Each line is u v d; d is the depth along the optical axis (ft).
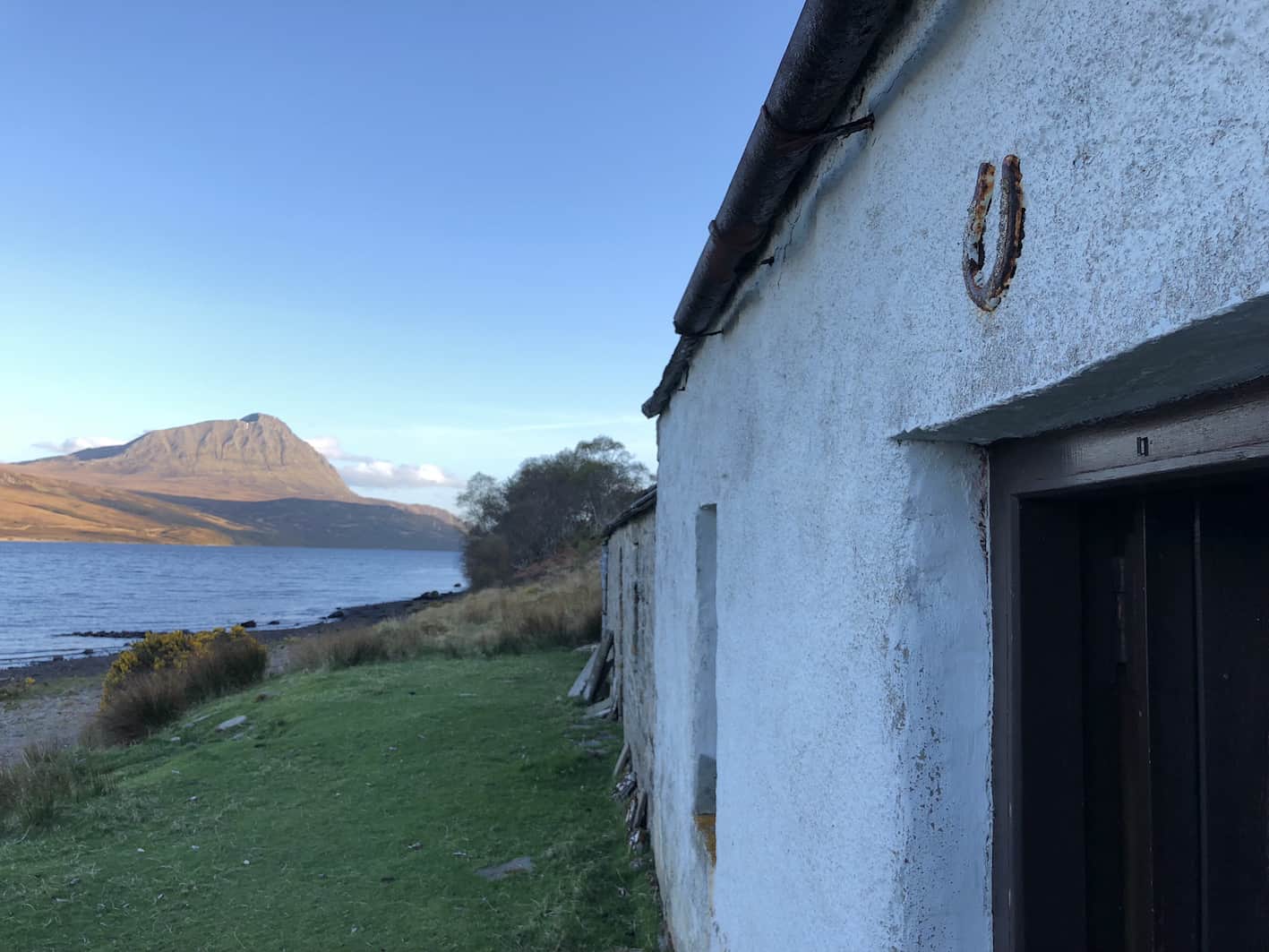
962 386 3.73
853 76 4.55
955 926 4.35
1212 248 2.32
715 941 9.05
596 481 169.58
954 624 4.43
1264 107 2.16
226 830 18.89
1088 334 2.85
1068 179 3.00
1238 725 3.59
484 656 45.93
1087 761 4.09
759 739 7.29
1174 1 2.49
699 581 11.32
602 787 21.20
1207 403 3.01
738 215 6.55
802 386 6.24
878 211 4.76
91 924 14.16
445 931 13.57
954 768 4.38
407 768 23.21
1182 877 3.74
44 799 20.40
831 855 5.36
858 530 4.99
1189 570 3.78
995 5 3.50
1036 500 4.16
